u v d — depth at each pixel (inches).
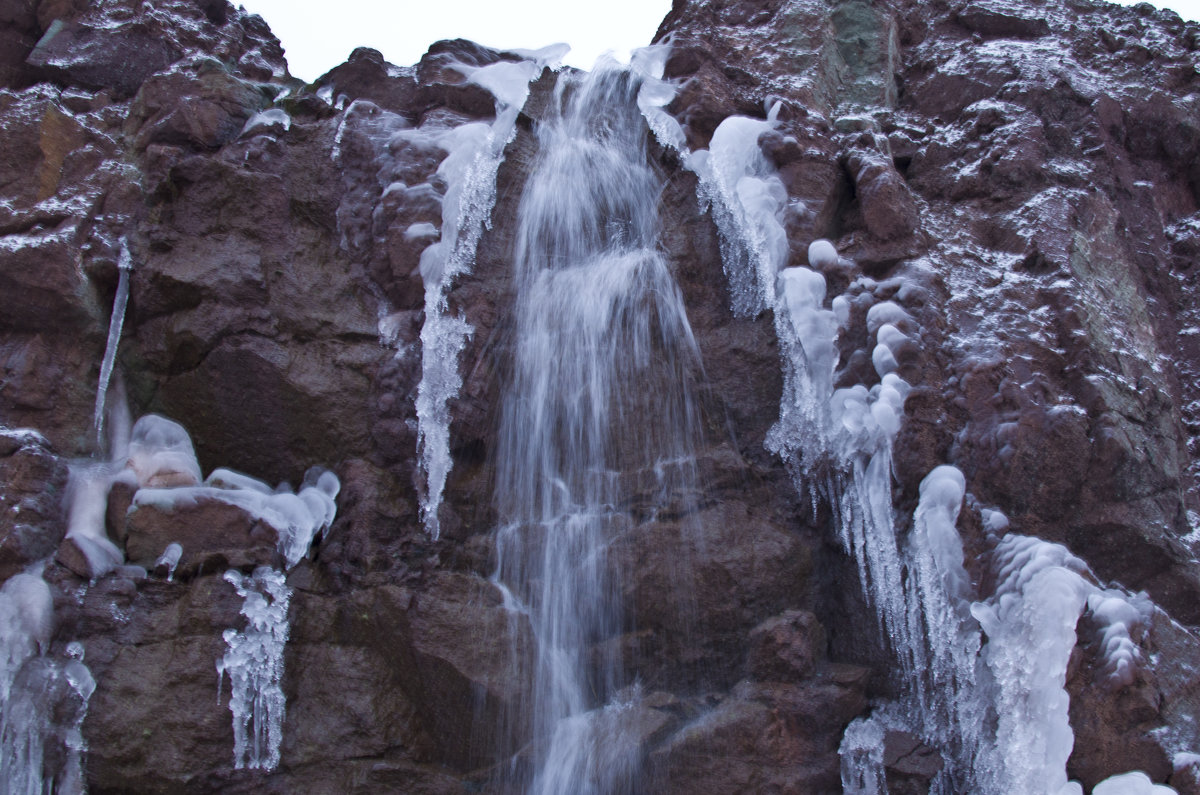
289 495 222.8
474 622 207.3
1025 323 235.8
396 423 230.4
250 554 210.5
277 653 206.1
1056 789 185.0
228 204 245.9
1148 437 232.4
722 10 325.1
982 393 224.4
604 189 264.2
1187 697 195.9
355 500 223.0
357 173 260.5
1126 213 282.4
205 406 232.5
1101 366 232.5
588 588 215.6
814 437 228.2
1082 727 189.8
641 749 199.2
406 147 258.1
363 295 247.1
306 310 240.4
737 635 212.2
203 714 196.4
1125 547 217.2
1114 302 254.1
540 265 253.3
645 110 267.1
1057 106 285.9
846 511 224.2
